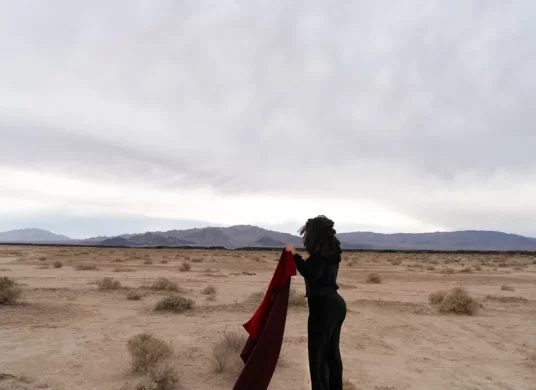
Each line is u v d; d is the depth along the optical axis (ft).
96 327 31.96
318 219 14.87
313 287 14.52
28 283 61.26
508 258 245.04
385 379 21.12
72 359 23.25
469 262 179.22
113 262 129.18
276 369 21.90
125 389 18.62
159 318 36.19
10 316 34.81
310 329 14.38
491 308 45.98
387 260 193.16
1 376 19.58
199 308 41.29
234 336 24.84
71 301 44.47
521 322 38.01
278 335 14.07
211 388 19.04
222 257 192.95
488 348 28.30
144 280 70.33
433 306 45.93
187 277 78.84
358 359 24.68
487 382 21.15
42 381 19.45
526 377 22.12
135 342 23.20
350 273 101.81
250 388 13.56
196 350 25.39
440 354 26.48
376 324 35.47
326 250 14.32
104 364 22.45
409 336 31.40
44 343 26.73
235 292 56.54
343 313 14.55
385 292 60.44
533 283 79.66
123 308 41.24
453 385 20.56
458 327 35.22
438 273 105.60
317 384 13.97
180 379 20.17
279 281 14.80
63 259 139.23
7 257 149.07
